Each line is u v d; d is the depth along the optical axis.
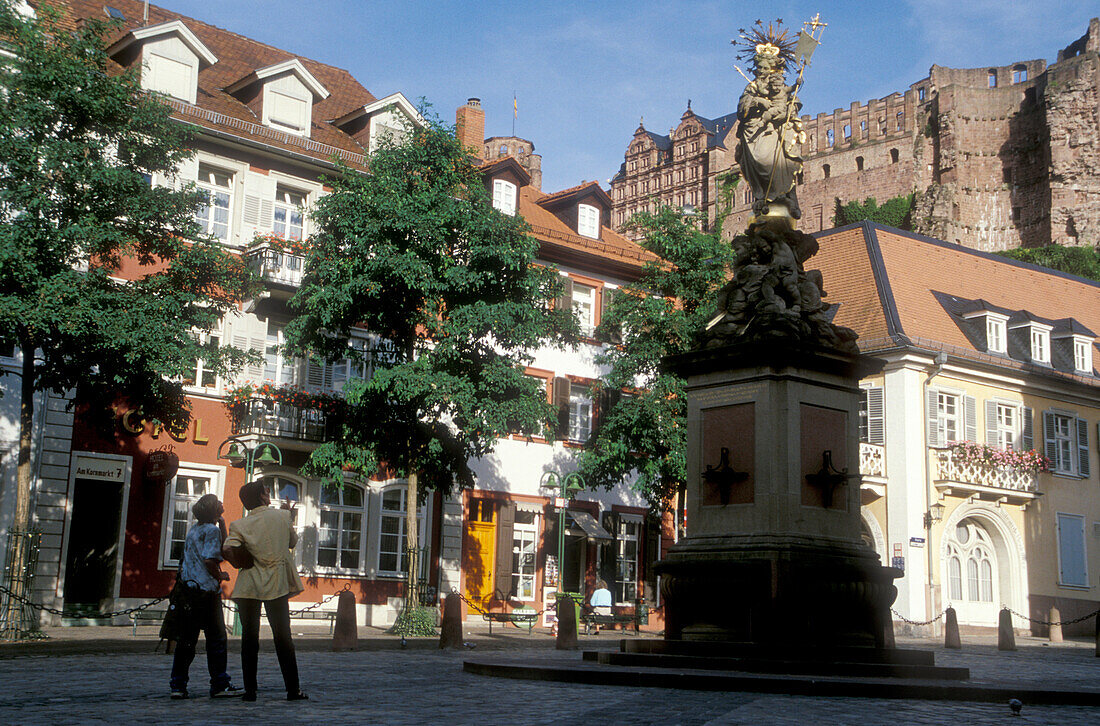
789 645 12.82
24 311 18.80
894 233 42.72
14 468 25.94
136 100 21.33
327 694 10.38
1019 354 41.44
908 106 114.00
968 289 43.00
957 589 37.38
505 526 34.06
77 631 23.84
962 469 36.88
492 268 25.00
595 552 36.34
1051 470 40.19
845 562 13.52
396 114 25.97
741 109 15.90
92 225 19.61
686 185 122.62
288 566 9.69
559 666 12.62
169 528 27.78
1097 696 11.47
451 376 23.97
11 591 19.78
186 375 20.89
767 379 13.98
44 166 19.38
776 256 14.86
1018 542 38.66
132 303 20.06
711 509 14.31
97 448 26.94
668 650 13.53
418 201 24.27
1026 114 109.56
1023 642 32.44
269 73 31.59
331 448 24.56
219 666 9.98
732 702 10.23
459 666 15.01
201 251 21.41
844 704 10.39
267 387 28.72
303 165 31.61
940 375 37.94
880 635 13.59
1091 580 41.06
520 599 34.38
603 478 31.08
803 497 13.85
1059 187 103.12
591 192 39.62
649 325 30.67
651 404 29.77
